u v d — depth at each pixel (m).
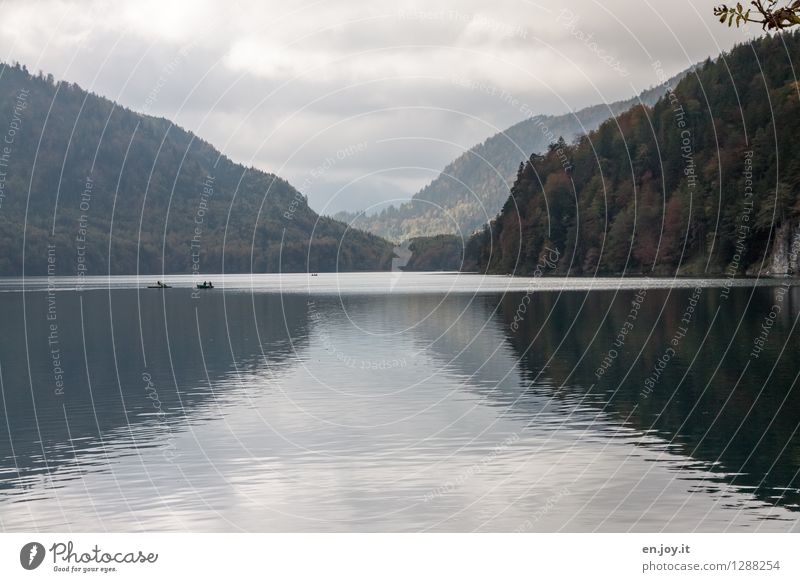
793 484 23.17
